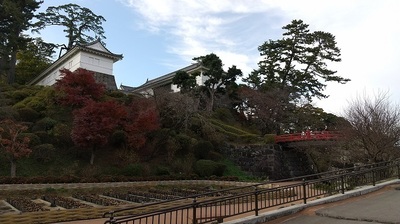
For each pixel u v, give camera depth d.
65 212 12.83
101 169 25.61
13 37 39.31
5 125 23.92
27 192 19.64
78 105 29.09
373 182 12.70
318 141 30.36
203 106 41.09
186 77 37.25
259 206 11.66
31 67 52.41
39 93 32.94
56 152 25.77
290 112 40.16
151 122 27.86
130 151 28.02
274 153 32.22
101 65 41.25
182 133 32.66
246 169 32.44
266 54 43.06
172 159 29.81
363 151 19.09
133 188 23.78
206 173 29.00
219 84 41.72
